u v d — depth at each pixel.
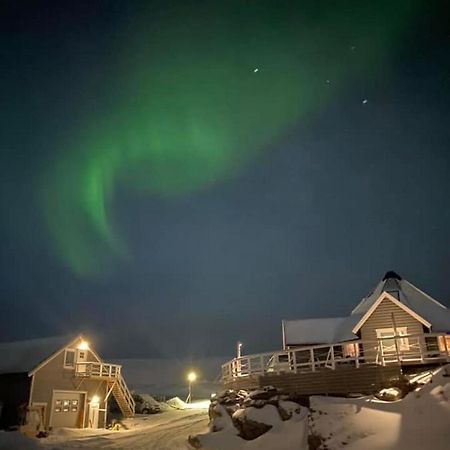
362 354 26.36
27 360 34.28
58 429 31.22
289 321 33.59
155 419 37.03
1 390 33.56
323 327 32.25
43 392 33.59
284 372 21.36
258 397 20.30
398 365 18.77
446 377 15.61
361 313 31.73
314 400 17.23
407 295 31.47
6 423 32.31
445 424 13.42
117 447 21.61
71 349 36.50
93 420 36.56
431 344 25.27
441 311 29.33
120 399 39.06
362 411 15.56
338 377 19.70
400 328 26.12
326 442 14.70
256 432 17.69
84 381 36.66
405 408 14.96
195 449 18.52
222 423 19.64
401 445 13.27
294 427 16.95
